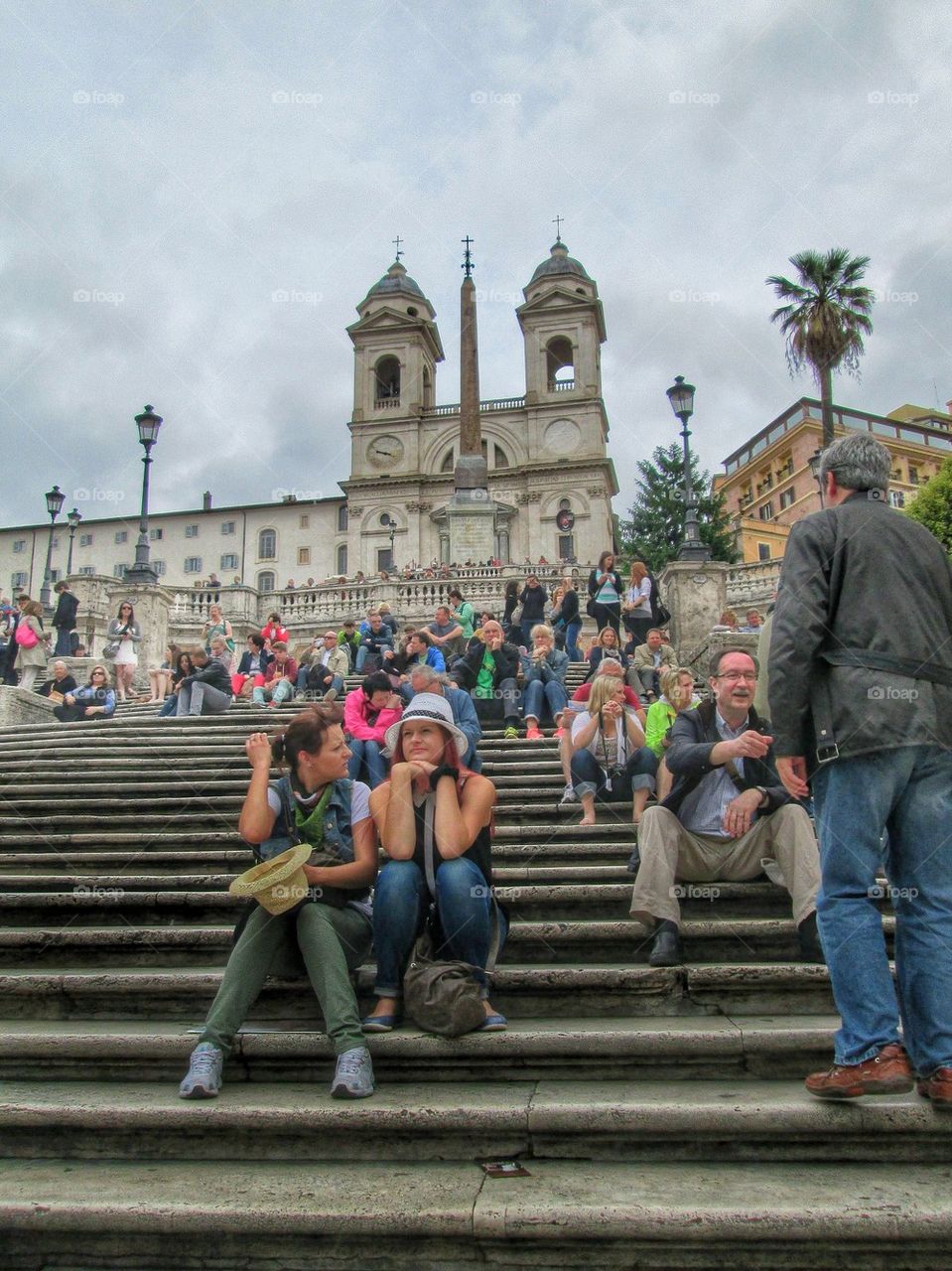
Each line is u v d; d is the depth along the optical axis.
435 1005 3.57
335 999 3.52
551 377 67.69
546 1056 3.54
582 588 30.75
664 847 4.29
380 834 3.90
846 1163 3.03
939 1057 3.04
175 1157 3.21
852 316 22.33
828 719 3.21
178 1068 3.63
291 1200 2.83
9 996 4.12
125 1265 2.80
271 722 10.94
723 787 4.51
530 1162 3.10
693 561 17.39
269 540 71.75
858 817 3.15
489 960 3.96
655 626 14.62
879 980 3.05
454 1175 3.00
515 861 5.71
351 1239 2.74
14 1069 3.69
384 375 69.81
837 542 3.36
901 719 3.11
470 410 47.47
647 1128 3.08
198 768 8.73
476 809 3.96
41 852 6.36
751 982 3.91
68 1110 3.25
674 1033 3.50
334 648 15.04
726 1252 2.66
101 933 4.53
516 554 62.41
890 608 3.23
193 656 12.09
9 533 74.25
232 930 4.50
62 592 20.59
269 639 18.02
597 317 65.88
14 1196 2.90
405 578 33.41
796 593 3.30
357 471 65.38
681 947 4.26
